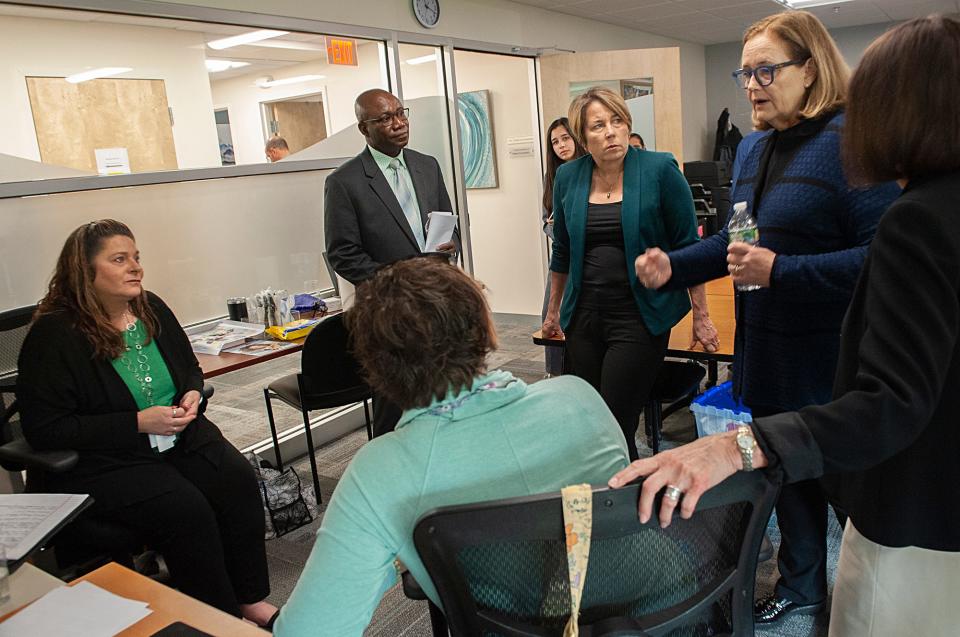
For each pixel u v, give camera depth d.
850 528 1.08
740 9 7.06
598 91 2.19
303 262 3.70
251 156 3.72
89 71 3.03
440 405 0.90
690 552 0.85
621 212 2.18
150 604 1.07
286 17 3.51
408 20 4.32
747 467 0.79
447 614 0.81
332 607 0.86
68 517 1.30
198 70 3.43
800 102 1.55
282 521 2.73
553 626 0.83
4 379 2.19
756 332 1.69
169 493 1.94
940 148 0.85
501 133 5.98
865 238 1.47
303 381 2.83
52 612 1.05
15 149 2.85
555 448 0.91
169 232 3.14
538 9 5.84
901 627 1.01
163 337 2.18
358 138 3.91
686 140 9.29
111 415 1.95
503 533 0.75
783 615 1.90
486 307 0.95
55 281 2.02
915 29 0.87
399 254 2.92
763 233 1.61
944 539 0.94
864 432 0.79
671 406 3.24
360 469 0.88
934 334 0.81
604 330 2.29
